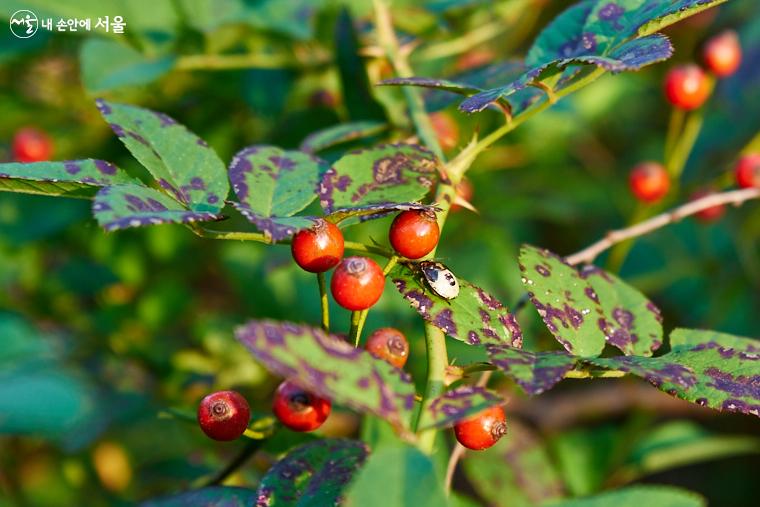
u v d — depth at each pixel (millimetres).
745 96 507
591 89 552
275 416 298
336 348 248
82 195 273
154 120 284
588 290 277
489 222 491
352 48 354
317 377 244
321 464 274
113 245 456
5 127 460
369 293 271
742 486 545
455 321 271
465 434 268
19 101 457
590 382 489
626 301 286
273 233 258
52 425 421
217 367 431
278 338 244
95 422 425
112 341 443
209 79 423
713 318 467
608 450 428
